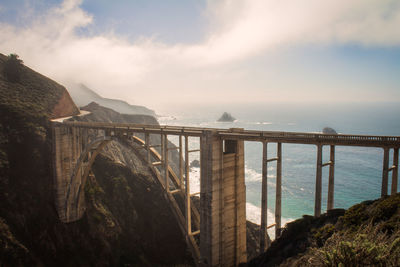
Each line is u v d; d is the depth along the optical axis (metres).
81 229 42.78
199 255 31.72
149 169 35.19
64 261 39.16
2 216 35.50
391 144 18.42
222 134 27.61
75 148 44.00
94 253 41.88
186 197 31.72
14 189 38.44
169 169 38.00
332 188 21.45
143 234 48.12
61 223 41.81
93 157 40.88
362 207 18.41
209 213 28.00
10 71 55.28
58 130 42.88
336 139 20.64
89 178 48.81
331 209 21.31
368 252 8.54
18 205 37.81
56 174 42.78
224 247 29.12
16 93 50.69
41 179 42.00
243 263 30.16
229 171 29.42
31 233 37.78
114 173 54.09
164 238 48.69
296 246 20.78
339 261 8.77
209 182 27.80
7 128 42.41
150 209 52.03
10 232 34.78
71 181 42.62
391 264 8.13
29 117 45.81
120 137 36.44
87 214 44.16
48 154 44.16
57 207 42.56
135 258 43.78
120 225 46.91
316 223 21.14
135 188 54.03
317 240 18.95
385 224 14.55
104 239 43.47
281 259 20.97
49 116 51.25
